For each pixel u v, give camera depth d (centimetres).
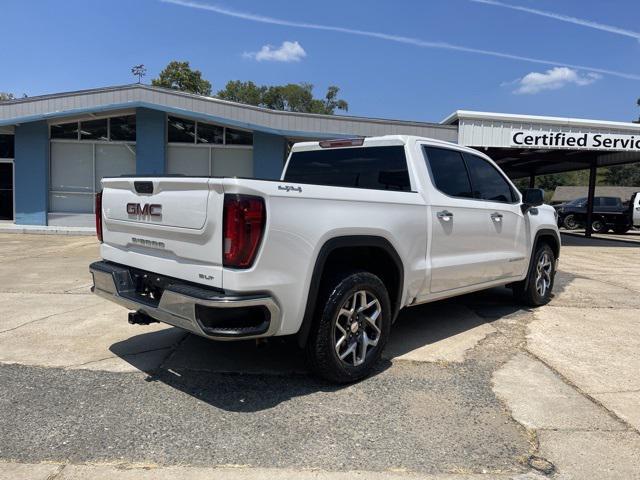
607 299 756
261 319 348
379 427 336
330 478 278
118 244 436
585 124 1562
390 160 495
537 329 572
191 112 1585
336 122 1552
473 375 429
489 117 1527
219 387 396
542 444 317
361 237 399
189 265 357
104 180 450
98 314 606
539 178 7731
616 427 340
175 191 365
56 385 396
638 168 7162
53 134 1695
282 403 370
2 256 1104
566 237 2225
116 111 1650
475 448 311
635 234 2653
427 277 471
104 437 317
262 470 284
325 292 384
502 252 585
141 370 429
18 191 1675
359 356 411
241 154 1700
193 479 274
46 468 282
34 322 570
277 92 6291
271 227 339
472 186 546
